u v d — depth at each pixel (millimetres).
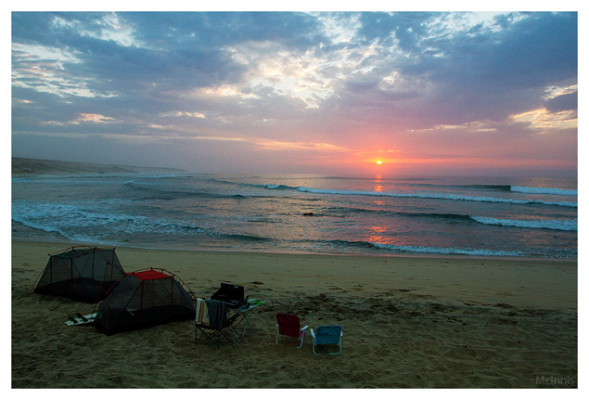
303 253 15203
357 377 4965
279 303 8195
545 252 16047
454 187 58750
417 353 5785
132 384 4656
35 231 18797
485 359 5609
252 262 12953
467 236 19688
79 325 6633
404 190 52906
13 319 6879
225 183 69250
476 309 8047
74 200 33500
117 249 14859
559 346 6086
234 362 5375
